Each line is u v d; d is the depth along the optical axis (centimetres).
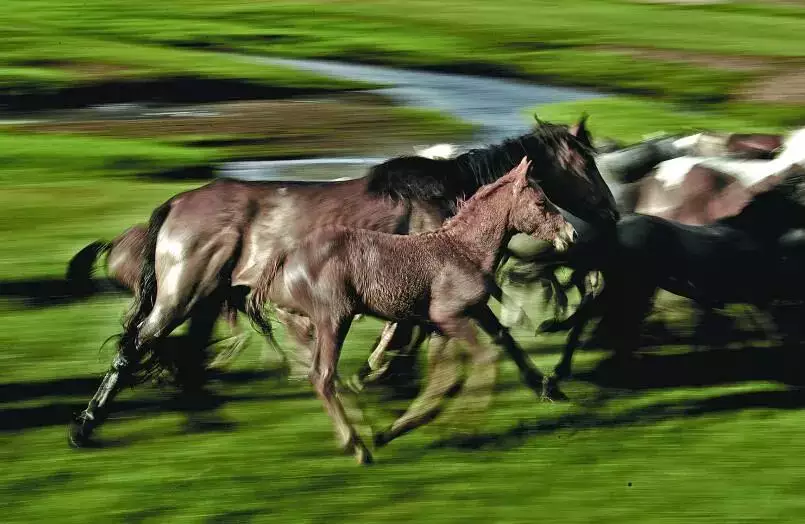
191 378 1031
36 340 1259
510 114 3092
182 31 4700
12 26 4619
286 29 4756
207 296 974
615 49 4128
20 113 3080
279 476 898
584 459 932
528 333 1297
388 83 3669
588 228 1088
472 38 4447
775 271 1107
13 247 1673
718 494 868
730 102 3167
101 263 1493
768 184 1127
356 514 834
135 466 920
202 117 3050
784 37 4316
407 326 1043
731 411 1046
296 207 986
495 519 828
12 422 1020
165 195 2058
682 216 1259
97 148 2525
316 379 908
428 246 923
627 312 1107
